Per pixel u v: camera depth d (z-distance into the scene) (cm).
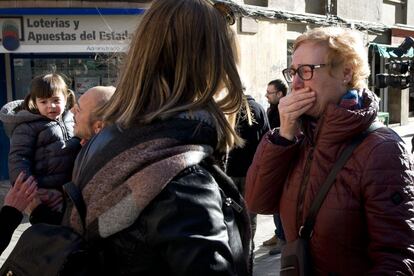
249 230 146
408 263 175
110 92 254
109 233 127
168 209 122
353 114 189
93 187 134
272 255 577
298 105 204
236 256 134
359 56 202
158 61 142
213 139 139
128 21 882
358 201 188
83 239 133
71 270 130
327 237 192
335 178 193
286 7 1230
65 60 927
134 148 133
